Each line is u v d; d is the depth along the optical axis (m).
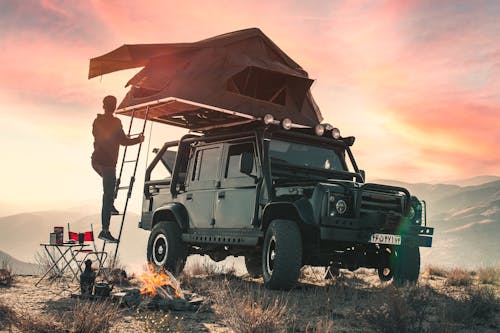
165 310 6.06
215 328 5.26
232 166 9.27
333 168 9.47
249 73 9.06
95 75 9.51
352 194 7.95
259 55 9.52
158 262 10.27
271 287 8.00
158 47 9.05
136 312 5.89
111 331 4.98
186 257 10.23
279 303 6.76
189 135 10.59
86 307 5.21
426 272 11.99
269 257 8.18
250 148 9.04
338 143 9.64
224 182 9.30
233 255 9.80
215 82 8.62
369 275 11.23
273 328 5.13
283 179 8.52
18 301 6.33
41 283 8.16
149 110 9.61
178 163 10.50
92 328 4.88
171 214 10.39
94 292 6.69
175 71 8.95
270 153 8.89
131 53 9.03
